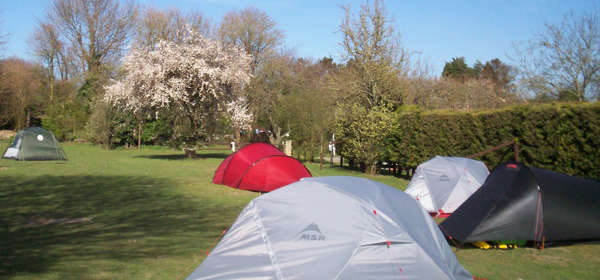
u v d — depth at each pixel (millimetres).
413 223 5195
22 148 19156
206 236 7426
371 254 4605
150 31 37719
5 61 38781
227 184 13438
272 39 38812
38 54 42312
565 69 17594
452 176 9836
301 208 5129
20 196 10555
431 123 15141
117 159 21484
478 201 7559
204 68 20359
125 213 9125
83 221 8266
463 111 13953
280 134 27438
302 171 13031
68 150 26766
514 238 7004
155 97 19719
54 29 41594
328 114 21719
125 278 5160
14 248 6254
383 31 22234
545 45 18000
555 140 10219
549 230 7039
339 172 18062
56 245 6492
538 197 7109
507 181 7492
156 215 9047
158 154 25953
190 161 21656
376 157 17562
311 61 44625
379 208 5051
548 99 18094
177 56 20219
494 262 6430
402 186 13945
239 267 4598
